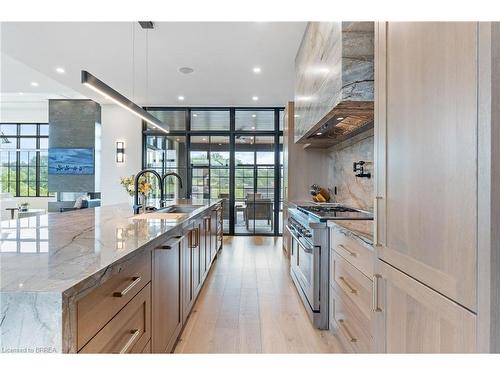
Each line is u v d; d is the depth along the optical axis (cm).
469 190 78
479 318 75
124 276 120
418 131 103
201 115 725
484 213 73
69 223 203
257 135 719
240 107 712
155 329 160
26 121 981
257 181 719
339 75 219
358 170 337
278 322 262
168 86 555
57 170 839
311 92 315
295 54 413
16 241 141
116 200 697
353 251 189
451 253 85
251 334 241
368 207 316
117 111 702
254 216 717
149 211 298
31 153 1010
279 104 681
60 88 647
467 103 79
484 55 73
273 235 710
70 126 838
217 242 496
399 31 118
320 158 500
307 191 498
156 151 726
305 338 235
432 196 95
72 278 88
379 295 135
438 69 92
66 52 410
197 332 244
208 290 343
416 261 104
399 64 118
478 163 75
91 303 95
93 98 647
